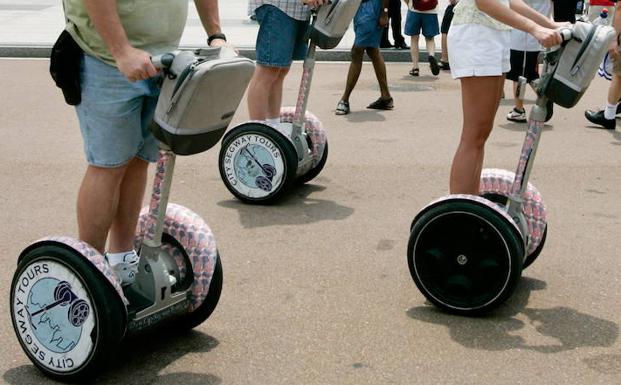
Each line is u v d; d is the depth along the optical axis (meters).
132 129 3.30
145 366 3.51
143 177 3.58
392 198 5.91
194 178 6.36
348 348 3.69
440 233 3.96
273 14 5.70
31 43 12.35
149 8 3.26
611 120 8.09
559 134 7.87
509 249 3.81
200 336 3.78
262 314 4.01
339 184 6.26
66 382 3.36
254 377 3.44
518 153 7.15
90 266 3.18
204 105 2.96
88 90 3.23
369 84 10.53
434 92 10.05
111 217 3.41
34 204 5.68
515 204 3.98
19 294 3.34
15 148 7.11
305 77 5.75
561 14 9.61
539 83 3.80
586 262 4.71
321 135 6.11
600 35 3.55
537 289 4.33
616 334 3.84
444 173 6.53
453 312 4.00
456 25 4.04
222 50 3.10
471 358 3.61
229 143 5.72
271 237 5.08
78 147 7.17
